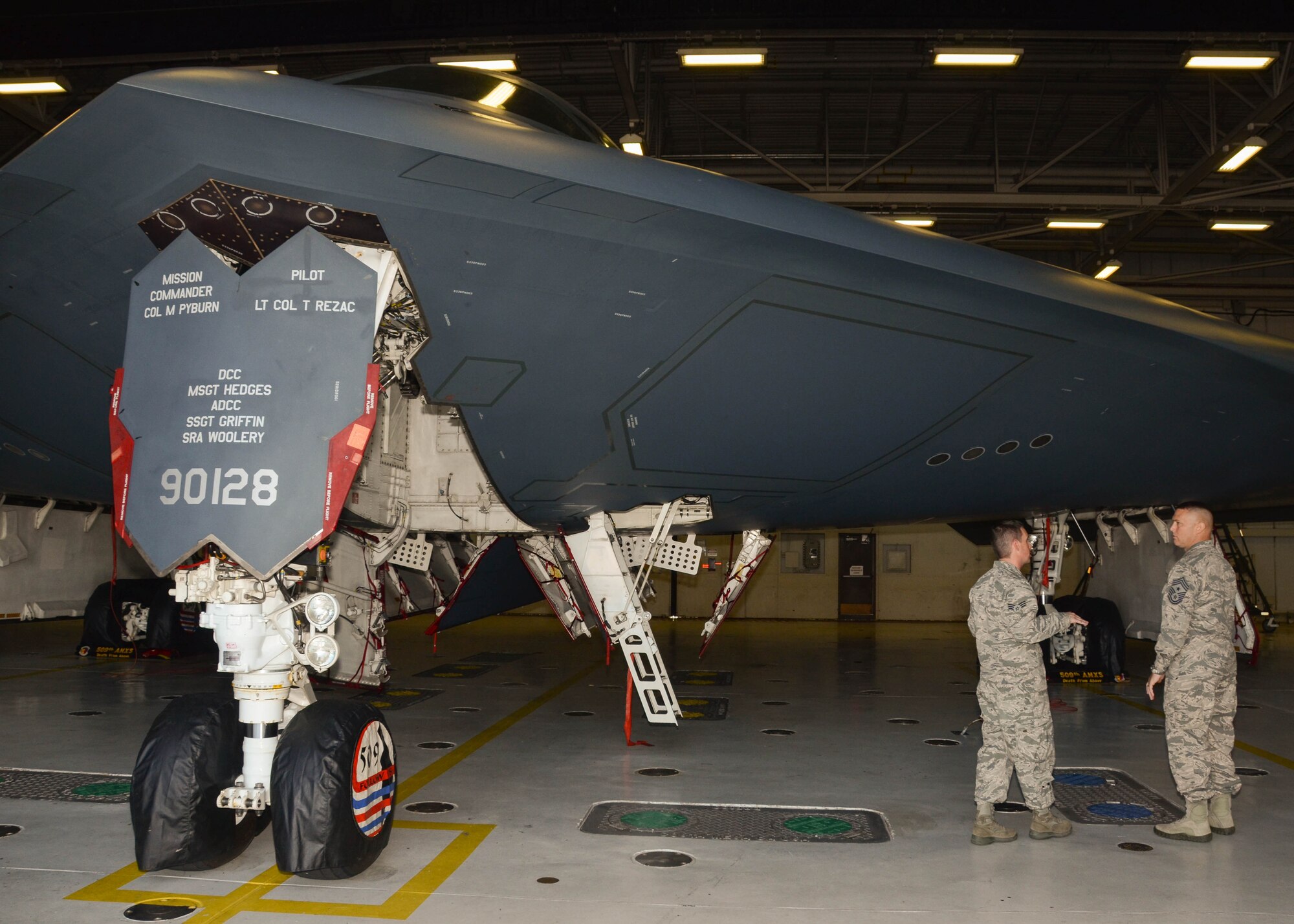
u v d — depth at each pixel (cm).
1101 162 1827
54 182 378
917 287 464
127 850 439
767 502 625
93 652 1249
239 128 359
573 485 561
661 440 523
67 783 572
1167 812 521
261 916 358
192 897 377
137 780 391
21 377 506
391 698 952
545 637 1777
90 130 360
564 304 433
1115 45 1379
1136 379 554
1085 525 1350
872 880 405
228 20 1177
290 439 387
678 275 432
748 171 1872
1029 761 462
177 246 404
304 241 398
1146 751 691
